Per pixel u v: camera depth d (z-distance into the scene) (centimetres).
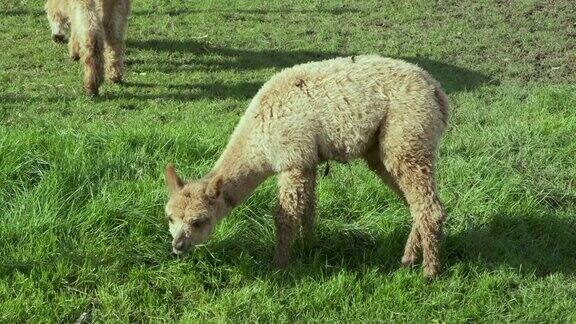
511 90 1258
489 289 710
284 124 700
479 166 931
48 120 1027
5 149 826
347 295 693
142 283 692
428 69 1352
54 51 1352
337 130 705
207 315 664
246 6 1708
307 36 1519
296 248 767
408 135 690
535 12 1686
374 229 801
